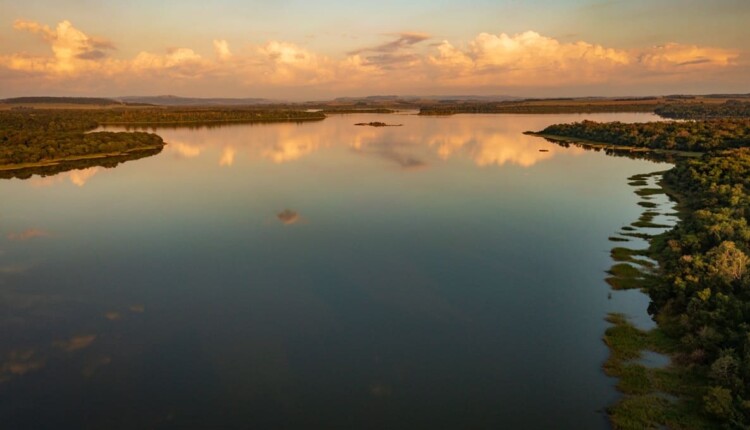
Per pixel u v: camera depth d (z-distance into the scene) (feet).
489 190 236.84
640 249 150.71
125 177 274.98
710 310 95.04
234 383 89.56
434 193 231.30
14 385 88.63
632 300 117.19
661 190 226.58
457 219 189.16
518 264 142.82
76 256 151.64
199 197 224.94
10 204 213.87
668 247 138.51
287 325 110.22
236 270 140.67
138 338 104.99
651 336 99.35
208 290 127.85
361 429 77.46
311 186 247.50
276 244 162.20
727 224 132.26
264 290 127.85
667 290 110.01
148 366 94.89
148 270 140.87
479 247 157.79
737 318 90.17
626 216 187.42
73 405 83.51
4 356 97.91
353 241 164.96
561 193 228.63
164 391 87.35
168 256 151.53
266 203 213.66
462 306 117.80
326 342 102.99
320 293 125.90
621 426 75.20
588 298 119.75
